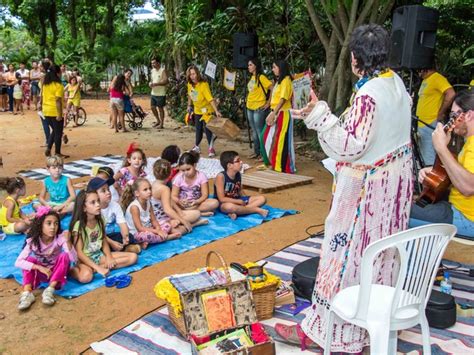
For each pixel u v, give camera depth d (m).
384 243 2.29
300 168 7.96
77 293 3.77
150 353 2.96
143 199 4.62
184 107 13.02
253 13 11.15
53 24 23.92
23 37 30.28
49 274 3.72
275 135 7.39
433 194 3.46
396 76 2.61
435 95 6.03
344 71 8.82
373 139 2.48
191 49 12.01
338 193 2.65
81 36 26.59
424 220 3.53
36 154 9.03
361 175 2.56
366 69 2.55
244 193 6.52
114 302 3.64
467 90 3.15
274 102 7.34
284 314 3.37
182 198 5.44
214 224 5.27
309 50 11.16
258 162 8.27
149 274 4.11
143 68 24.09
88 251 4.05
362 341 2.64
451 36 10.97
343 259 2.62
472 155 3.09
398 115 2.52
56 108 8.28
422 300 2.46
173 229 4.89
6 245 4.73
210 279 3.15
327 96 9.37
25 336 3.22
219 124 7.96
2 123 13.12
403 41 5.70
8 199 4.99
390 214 2.59
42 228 3.69
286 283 3.67
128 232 4.49
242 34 8.52
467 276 4.02
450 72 10.33
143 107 17.41
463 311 3.40
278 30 11.04
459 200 3.45
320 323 2.72
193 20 11.80
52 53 23.64
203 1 12.84
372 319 2.35
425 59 5.68
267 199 6.25
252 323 2.95
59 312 3.52
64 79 17.94
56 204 5.42
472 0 10.79
